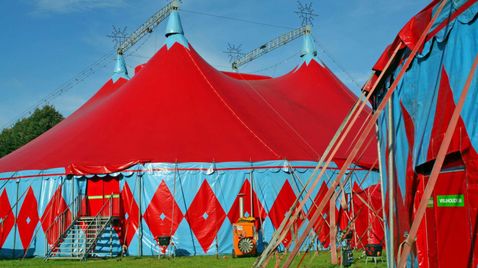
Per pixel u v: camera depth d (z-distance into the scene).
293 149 17.77
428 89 6.75
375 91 9.64
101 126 18.77
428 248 6.92
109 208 16.25
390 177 8.37
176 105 19.11
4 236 17.16
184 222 15.88
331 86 26.56
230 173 16.34
